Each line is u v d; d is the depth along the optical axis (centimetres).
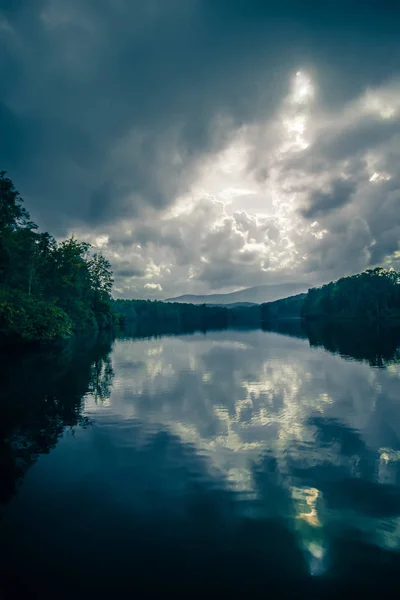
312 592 430
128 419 1141
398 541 522
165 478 731
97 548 516
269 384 1673
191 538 534
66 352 3188
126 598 426
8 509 621
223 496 654
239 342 4481
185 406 1298
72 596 430
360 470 754
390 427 1034
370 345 3522
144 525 570
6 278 4197
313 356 2744
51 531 557
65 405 1316
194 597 425
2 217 4091
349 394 1448
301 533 541
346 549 506
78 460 825
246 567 474
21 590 440
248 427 1051
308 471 754
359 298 12050
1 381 1773
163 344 4275
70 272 6122
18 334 3334
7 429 1048
